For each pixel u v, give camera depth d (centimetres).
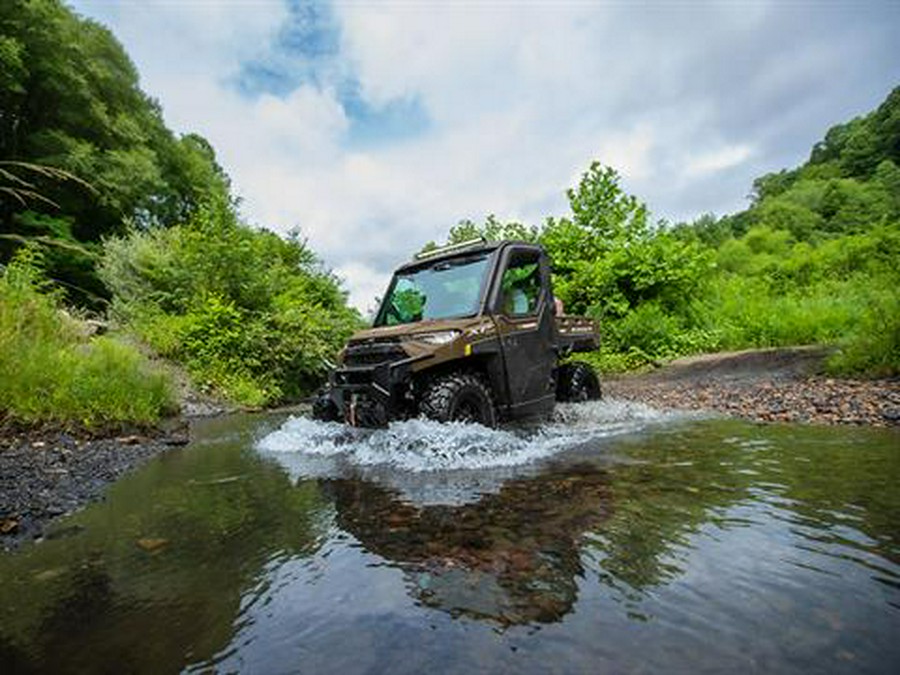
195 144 3475
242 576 160
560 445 352
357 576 152
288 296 1500
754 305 1381
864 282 1427
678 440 346
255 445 446
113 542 202
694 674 96
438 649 110
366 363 428
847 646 104
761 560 146
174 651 119
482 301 452
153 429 542
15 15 1859
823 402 473
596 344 612
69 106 2042
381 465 322
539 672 100
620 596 129
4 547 206
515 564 153
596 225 1483
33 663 118
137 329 1147
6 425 459
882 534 162
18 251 956
